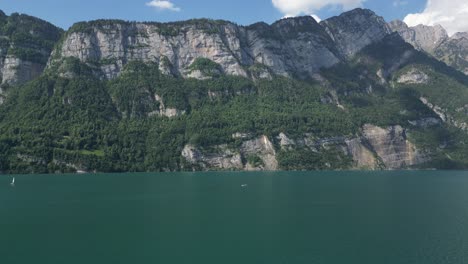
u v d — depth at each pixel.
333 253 83.88
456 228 103.88
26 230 101.69
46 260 80.06
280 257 81.62
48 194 163.50
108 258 81.19
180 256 82.56
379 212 125.06
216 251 85.00
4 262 78.88
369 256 81.94
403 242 91.38
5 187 186.75
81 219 114.44
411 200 148.62
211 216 118.38
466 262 78.38
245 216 118.44
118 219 114.19
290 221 111.81
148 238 94.62
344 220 113.31
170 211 126.25
